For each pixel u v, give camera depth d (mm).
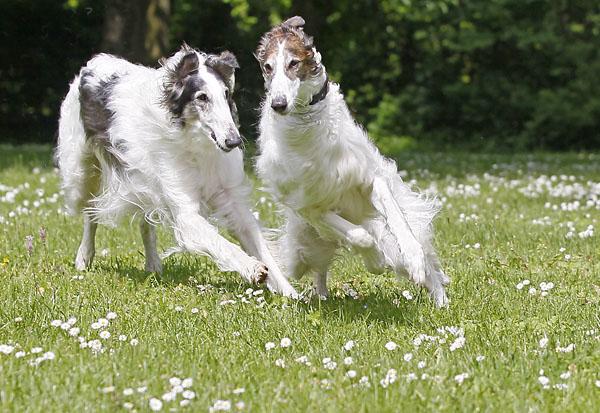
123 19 29188
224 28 40062
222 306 9492
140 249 13125
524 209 17266
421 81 44438
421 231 9766
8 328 8477
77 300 9609
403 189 9789
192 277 11211
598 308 9336
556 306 9477
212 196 10328
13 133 38344
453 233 14156
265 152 9320
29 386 6820
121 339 8086
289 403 6531
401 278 10602
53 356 7285
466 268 11562
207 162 10070
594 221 15516
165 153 10062
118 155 10477
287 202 9352
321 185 9000
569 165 29609
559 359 7414
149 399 6543
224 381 7012
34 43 37281
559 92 41188
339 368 7273
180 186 10070
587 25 43875
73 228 14352
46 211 16094
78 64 37906
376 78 45969
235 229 10289
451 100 43781
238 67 10031
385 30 42844
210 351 7906
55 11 36875
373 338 8273
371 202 9289
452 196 19391
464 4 42812
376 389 6781
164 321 8844
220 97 9578
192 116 9695
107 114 10719
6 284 10422
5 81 37719
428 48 44625
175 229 10125
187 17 39938
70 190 11672
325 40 38438
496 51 43344
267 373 7219
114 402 6465
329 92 8859
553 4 43281
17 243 13008
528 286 10680
